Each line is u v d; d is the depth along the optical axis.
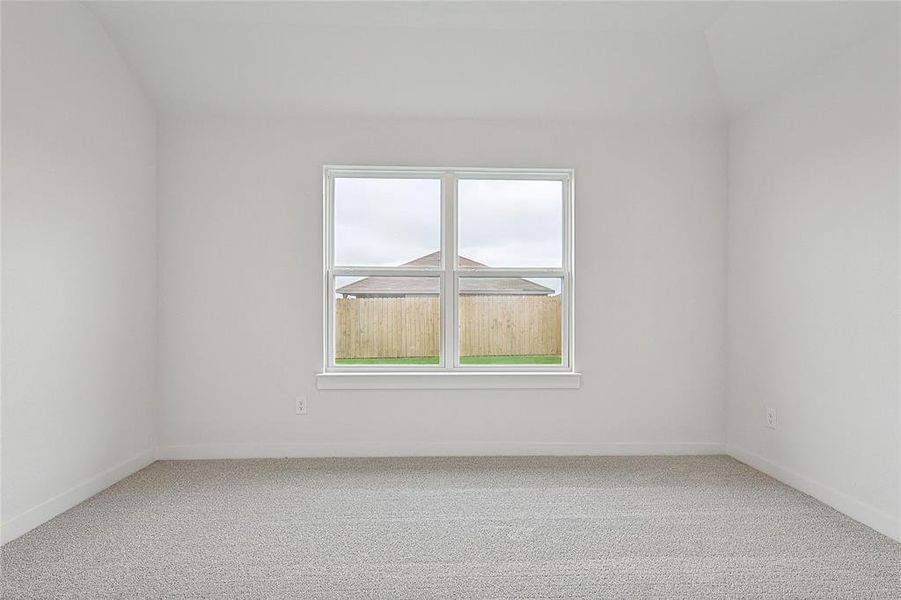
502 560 2.76
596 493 3.71
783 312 3.94
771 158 4.07
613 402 4.66
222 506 3.48
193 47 4.04
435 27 3.98
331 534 3.07
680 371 4.67
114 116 3.91
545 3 3.68
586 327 4.65
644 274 4.66
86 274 3.59
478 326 4.75
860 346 3.25
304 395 4.56
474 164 4.61
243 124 4.54
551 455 4.62
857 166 3.27
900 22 2.97
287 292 4.55
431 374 4.57
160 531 3.10
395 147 4.59
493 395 4.61
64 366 3.38
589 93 4.43
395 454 4.58
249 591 2.46
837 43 3.35
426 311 4.75
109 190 3.84
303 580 2.56
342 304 4.70
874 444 3.15
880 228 3.11
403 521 3.25
